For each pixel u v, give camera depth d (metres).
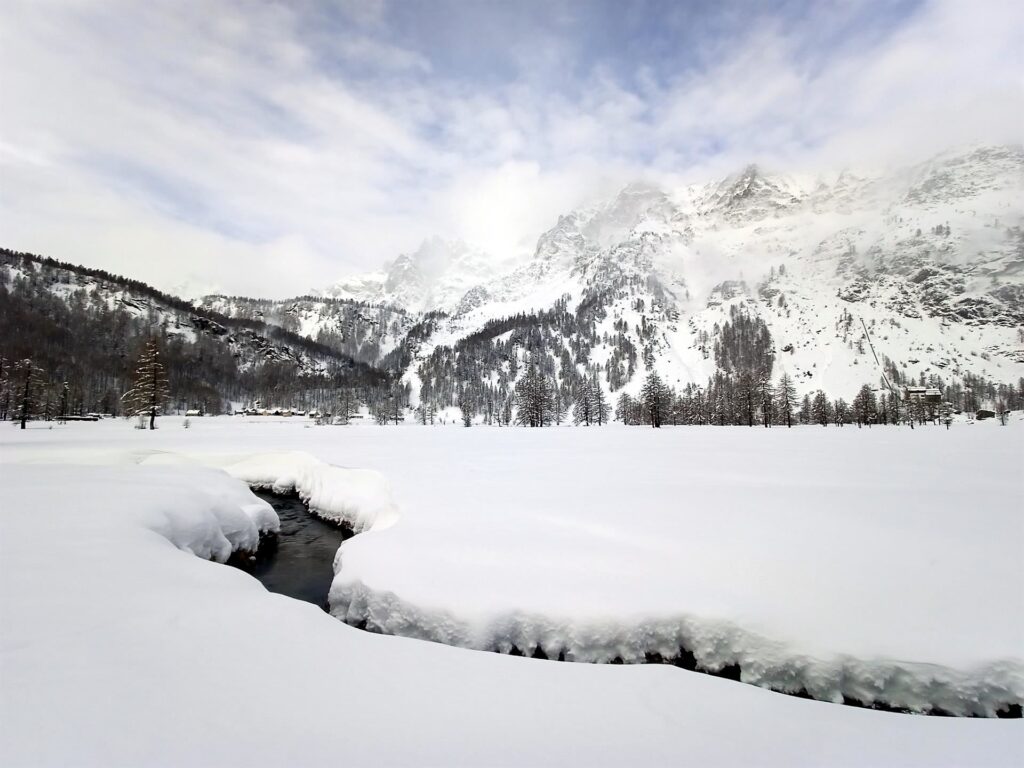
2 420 67.25
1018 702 5.39
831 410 108.56
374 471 18.75
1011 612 6.42
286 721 3.74
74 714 3.51
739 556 8.50
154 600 6.02
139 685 4.04
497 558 8.83
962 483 15.83
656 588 7.46
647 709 4.54
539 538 9.81
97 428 53.84
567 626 6.86
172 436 41.28
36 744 3.14
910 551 8.56
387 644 5.64
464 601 7.38
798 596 7.04
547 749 3.70
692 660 6.59
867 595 6.98
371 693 4.40
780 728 4.30
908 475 17.89
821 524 10.41
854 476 17.69
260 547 13.81
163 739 3.31
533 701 4.54
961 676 5.54
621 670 5.44
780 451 28.38
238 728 3.57
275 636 5.42
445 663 5.27
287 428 69.31
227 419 100.62
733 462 22.56
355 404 152.12
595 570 8.16
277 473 23.25
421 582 8.02
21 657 4.34
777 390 100.25
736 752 3.85
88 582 6.39
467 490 15.07
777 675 6.09
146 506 10.68
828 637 6.16
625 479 17.23
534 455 26.28
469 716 4.15
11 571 6.57
